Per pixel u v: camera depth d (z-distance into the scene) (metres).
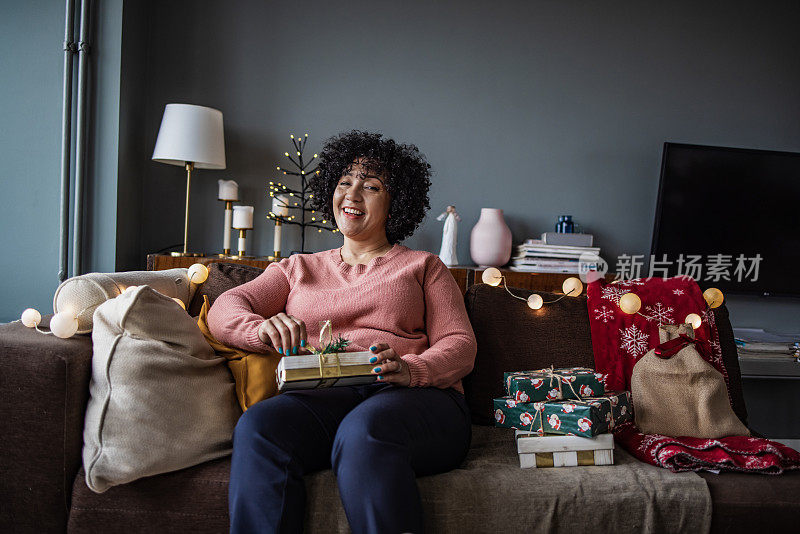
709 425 1.50
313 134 3.08
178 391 1.22
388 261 1.61
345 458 1.12
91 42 2.67
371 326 1.51
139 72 2.89
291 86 3.06
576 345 1.73
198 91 3.02
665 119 3.24
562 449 1.37
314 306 1.53
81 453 1.21
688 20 3.22
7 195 2.71
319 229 3.10
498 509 1.22
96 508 1.18
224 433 1.27
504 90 3.16
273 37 3.05
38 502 1.19
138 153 2.93
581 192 3.21
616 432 1.57
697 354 1.59
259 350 1.39
